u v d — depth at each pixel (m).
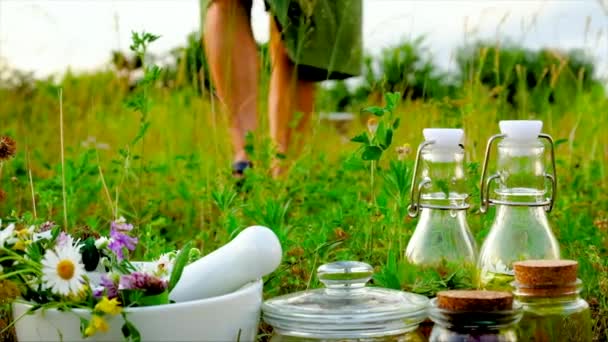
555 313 0.88
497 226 0.94
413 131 1.67
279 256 0.91
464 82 1.76
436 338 0.85
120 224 0.91
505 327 0.85
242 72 1.69
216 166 1.59
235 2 1.68
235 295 0.87
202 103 1.85
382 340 0.86
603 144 1.86
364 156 1.04
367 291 0.91
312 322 0.85
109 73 2.29
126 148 1.32
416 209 0.97
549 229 0.94
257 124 1.67
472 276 0.95
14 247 0.88
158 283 0.85
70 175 1.40
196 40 1.76
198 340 0.85
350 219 1.30
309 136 1.87
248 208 1.29
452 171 0.95
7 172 1.54
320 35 1.74
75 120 2.21
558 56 1.82
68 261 0.84
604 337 1.09
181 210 1.61
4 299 0.89
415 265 0.96
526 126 0.92
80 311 0.83
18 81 2.39
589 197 1.56
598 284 1.12
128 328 0.82
